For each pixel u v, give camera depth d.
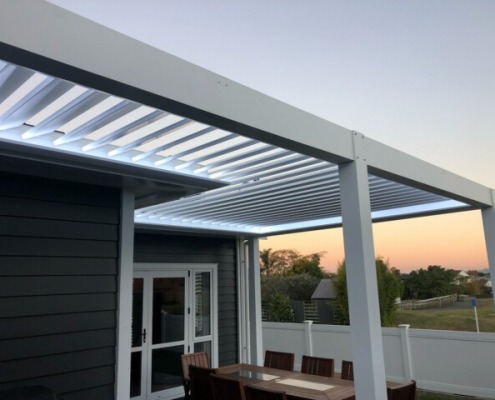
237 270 7.95
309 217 6.19
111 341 3.47
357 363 2.56
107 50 1.57
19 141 2.45
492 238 4.72
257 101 2.16
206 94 1.91
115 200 3.66
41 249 3.17
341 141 2.69
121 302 3.53
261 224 6.98
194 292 7.27
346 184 2.78
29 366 3.00
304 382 4.45
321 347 8.30
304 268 20.77
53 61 1.43
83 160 2.82
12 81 1.80
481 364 6.48
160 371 6.61
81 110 2.11
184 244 7.22
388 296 10.13
